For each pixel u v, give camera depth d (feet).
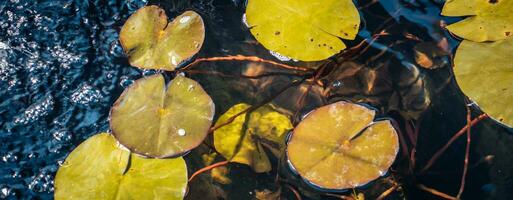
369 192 4.37
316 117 4.42
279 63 4.63
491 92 4.45
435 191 4.37
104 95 4.58
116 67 4.64
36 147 4.49
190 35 4.60
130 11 4.78
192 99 4.44
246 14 4.64
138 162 4.34
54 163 4.46
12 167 4.44
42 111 4.55
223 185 4.40
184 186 4.30
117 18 4.76
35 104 4.56
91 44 4.69
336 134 4.38
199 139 4.36
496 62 4.49
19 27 4.71
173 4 4.78
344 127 4.39
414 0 4.72
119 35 4.69
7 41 4.67
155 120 4.40
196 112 4.42
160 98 4.45
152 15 4.66
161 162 4.34
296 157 4.36
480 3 4.63
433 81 4.57
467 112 4.50
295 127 4.42
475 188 4.37
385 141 4.36
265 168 4.42
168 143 4.36
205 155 4.44
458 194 4.37
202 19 4.64
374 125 4.40
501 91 4.44
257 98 4.56
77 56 4.66
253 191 4.40
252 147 4.44
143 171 4.33
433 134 4.47
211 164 4.42
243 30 4.70
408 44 4.63
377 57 4.62
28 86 4.59
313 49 4.54
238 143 4.45
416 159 4.42
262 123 4.49
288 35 4.57
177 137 4.37
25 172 4.43
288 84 4.59
